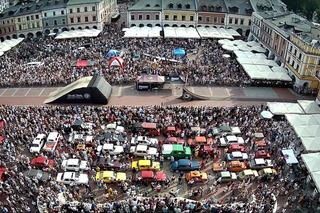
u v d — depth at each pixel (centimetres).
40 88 8394
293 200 5059
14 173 5406
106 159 5738
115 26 13362
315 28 9169
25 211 4784
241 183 5431
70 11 12512
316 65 8094
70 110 7125
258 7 12362
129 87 8525
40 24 12462
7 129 6488
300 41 8269
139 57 9925
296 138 6334
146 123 6669
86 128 6544
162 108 7262
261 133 6475
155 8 12731
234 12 12325
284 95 8244
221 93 8262
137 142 6188
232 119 7012
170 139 6234
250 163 5756
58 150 6075
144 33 11438
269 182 5475
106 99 7612
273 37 9875
